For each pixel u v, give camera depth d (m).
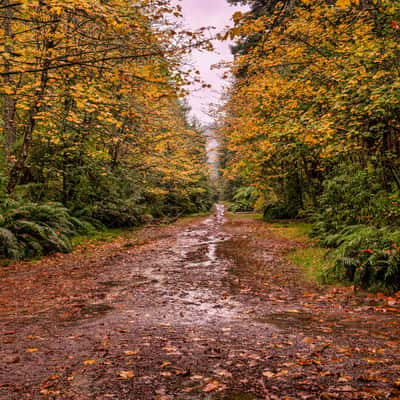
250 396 2.60
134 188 23.77
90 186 19.59
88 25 10.69
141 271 9.35
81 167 16.97
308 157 15.55
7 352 3.68
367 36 7.81
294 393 2.62
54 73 8.05
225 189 58.31
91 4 5.49
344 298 6.29
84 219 17.69
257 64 10.89
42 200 16.62
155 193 27.55
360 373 2.95
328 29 9.30
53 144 15.41
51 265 10.07
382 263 6.51
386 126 8.33
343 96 7.62
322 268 8.32
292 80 10.93
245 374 3.01
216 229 21.56
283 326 4.64
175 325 4.74
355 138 8.55
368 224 9.80
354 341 3.89
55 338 4.18
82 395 2.65
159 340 4.02
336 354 3.46
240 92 13.03
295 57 10.24
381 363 3.17
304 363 3.21
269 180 21.42
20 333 4.44
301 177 22.06
